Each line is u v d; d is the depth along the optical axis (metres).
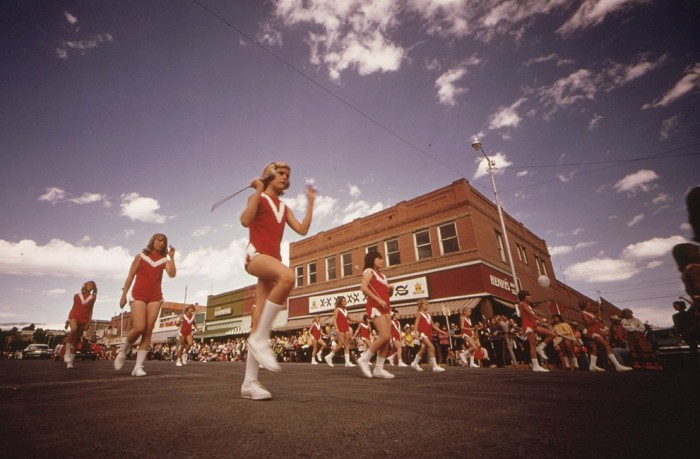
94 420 1.71
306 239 26.47
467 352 12.65
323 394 2.72
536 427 1.53
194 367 7.64
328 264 24.47
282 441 1.34
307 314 24.55
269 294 2.70
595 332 7.99
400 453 1.18
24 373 5.06
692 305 4.47
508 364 13.45
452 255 18.42
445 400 2.36
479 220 18.94
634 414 1.79
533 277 23.66
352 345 17.28
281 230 2.81
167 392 2.81
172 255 5.29
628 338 9.30
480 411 1.93
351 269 22.81
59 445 1.29
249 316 30.92
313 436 1.41
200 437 1.39
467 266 17.78
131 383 3.59
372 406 2.11
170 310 48.19
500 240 20.77
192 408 2.03
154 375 4.75
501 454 1.16
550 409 1.98
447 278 18.31
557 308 21.41
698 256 3.62
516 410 1.95
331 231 24.77
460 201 18.70
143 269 5.04
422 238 19.92
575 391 2.81
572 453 1.15
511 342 12.81
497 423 1.62
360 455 1.17
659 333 15.21
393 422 1.65
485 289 17.08
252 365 2.49
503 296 18.59
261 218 2.73
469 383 3.63
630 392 2.70
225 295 34.56
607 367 9.68
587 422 1.62
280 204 2.88
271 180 2.88
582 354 10.72
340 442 1.32
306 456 1.16
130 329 4.85
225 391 2.88
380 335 4.91
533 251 25.56
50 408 2.05
